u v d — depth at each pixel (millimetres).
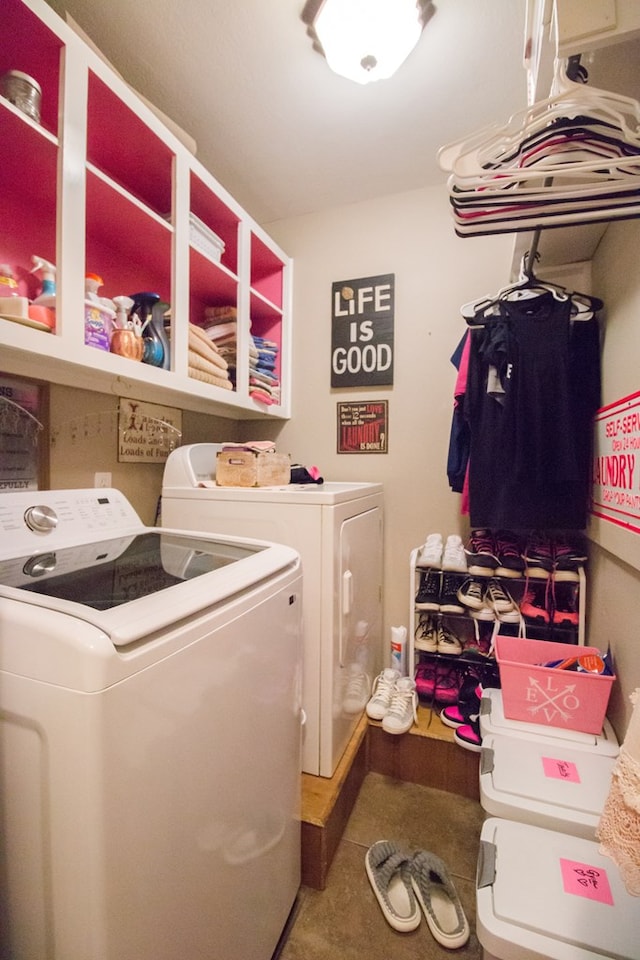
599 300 1494
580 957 731
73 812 540
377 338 2146
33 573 865
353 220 2189
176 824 664
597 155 786
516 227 918
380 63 1296
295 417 2326
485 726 1342
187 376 1467
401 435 2129
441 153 809
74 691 539
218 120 1637
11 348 941
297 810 1129
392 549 2148
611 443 1327
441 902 1198
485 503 1617
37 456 1327
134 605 659
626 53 795
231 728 796
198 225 1524
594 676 1292
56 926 558
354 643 1617
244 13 1223
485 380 1635
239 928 849
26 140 977
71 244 1026
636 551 1094
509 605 1666
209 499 1531
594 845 959
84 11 1224
